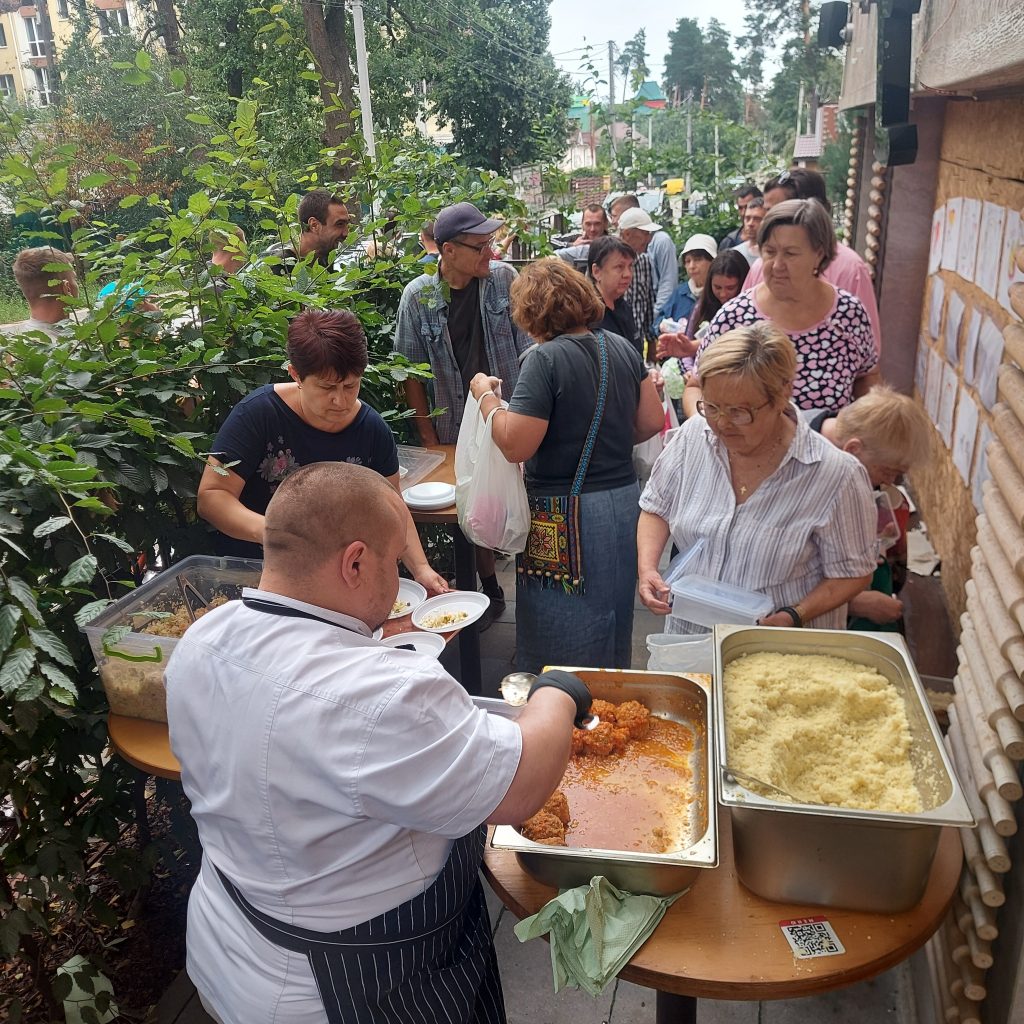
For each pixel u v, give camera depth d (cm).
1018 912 158
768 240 304
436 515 322
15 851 208
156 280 283
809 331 311
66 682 172
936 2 256
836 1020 228
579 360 277
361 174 474
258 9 463
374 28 1902
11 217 347
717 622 212
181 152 368
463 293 393
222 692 129
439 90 1972
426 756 120
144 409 262
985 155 372
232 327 301
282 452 261
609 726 174
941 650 350
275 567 134
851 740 165
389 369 351
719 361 202
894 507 253
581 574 289
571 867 146
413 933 136
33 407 221
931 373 491
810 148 2039
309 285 340
